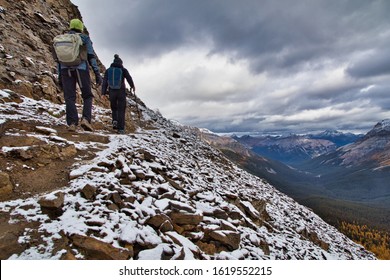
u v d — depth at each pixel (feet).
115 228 14.98
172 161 32.40
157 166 25.58
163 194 20.44
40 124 28.89
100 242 13.25
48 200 15.24
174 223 18.26
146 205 18.19
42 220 14.79
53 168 20.25
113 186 18.29
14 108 30.30
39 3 60.90
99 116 41.52
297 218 48.44
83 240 13.29
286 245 28.09
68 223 14.42
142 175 21.85
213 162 51.29
